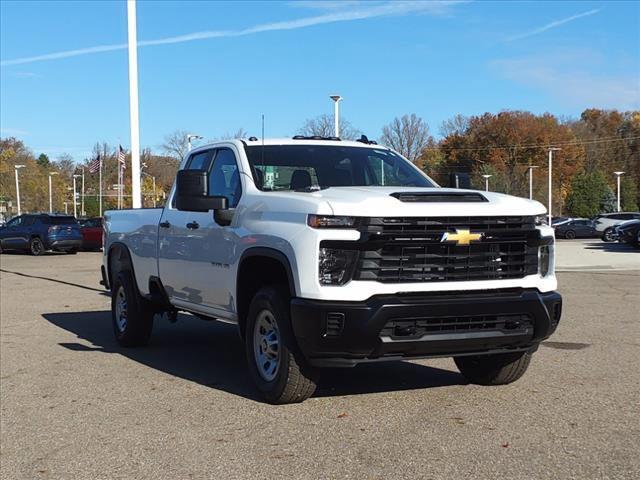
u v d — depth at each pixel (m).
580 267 20.64
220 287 6.67
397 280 5.30
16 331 10.55
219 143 7.30
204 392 6.62
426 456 4.67
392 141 83.38
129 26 15.59
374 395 6.26
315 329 5.23
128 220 9.09
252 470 4.54
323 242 5.23
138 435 5.38
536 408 5.77
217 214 6.55
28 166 94.31
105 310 12.95
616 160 97.94
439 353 5.47
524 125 86.81
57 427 5.69
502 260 5.61
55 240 31.66
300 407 5.92
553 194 87.88
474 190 6.03
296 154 6.88
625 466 4.43
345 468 4.50
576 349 8.27
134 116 15.73
